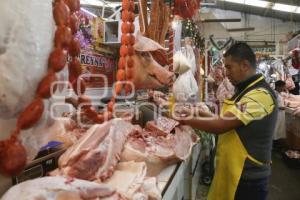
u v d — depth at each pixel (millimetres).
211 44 7164
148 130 2172
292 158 5914
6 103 681
